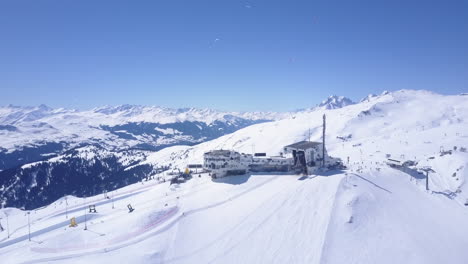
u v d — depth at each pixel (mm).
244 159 110062
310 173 95500
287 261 61938
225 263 63812
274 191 87438
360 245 64125
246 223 74750
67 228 80875
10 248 73375
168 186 106000
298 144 109625
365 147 160375
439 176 97688
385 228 69062
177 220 78938
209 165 110438
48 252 68000
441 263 60031
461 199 85000
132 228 75250
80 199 133750
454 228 72000
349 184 84188
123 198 111688
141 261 63656
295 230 69688
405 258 60812
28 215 118562
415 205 80250
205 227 76000
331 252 62625
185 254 66938
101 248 68438
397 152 133375
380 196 81062
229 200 87562
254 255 64750
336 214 72250
